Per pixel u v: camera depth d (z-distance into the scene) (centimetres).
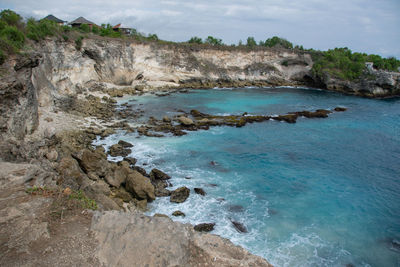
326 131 3362
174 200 1806
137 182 1819
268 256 1384
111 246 918
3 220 990
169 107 4309
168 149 2656
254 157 2545
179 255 905
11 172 1300
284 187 2042
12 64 2258
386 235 1579
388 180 2183
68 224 1019
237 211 1741
